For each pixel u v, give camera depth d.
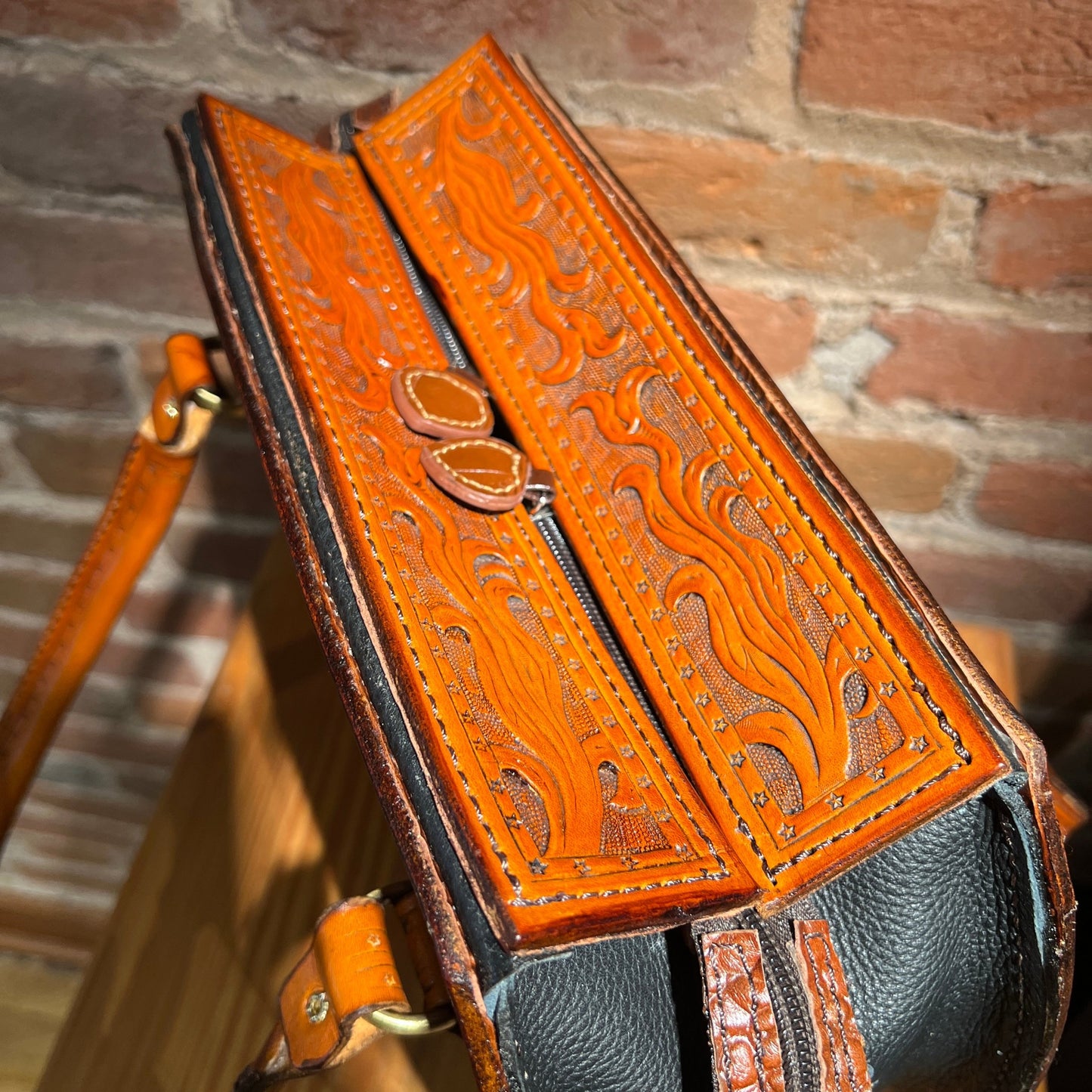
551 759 0.40
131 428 0.82
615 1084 0.42
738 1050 0.38
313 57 0.62
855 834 0.39
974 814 0.42
